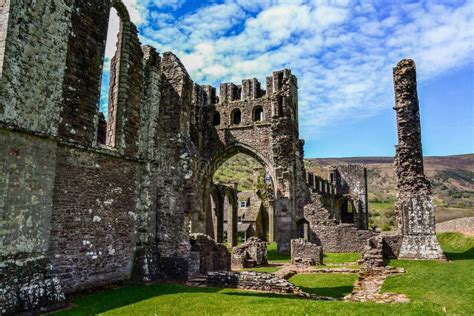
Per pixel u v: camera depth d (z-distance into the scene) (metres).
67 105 11.02
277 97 33.06
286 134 32.31
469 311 9.42
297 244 24.12
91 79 12.05
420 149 22.09
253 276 13.02
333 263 24.00
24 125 9.17
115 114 13.48
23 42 9.28
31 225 9.25
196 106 35.56
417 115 22.56
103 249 12.16
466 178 129.88
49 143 10.00
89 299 10.54
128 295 11.09
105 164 12.54
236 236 40.53
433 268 16.70
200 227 16.98
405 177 21.95
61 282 10.46
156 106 15.45
